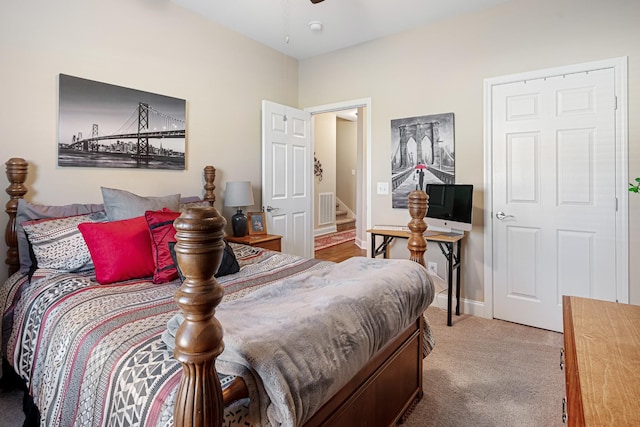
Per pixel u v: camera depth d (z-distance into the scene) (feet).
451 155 10.98
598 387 2.48
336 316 3.92
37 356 4.81
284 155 12.92
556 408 6.26
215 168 11.23
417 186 11.67
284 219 12.91
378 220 12.67
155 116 9.48
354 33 11.90
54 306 5.07
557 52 9.27
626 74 8.43
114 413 3.29
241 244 9.91
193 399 2.47
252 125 12.44
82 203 8.20
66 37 7.89
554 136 9.39
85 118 8.16
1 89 7.06
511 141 10.02
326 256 17.81
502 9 10.00
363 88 12.73
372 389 4.80
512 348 8.57
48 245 6.64
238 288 5.80
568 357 2.94
